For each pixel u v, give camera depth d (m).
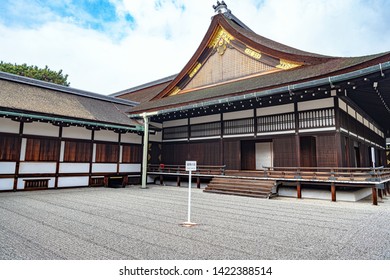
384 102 10.51
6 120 10.03
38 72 26.75
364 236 4.50
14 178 10.13
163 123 15.77
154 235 4.45
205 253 3.62
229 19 15.09
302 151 11.12
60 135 11.52
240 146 12.12
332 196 8.61
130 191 11.17
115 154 13.51
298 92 9.05
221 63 14.74
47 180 11.07
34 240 4.11
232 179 10.95
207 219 5.77
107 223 5.29
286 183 10.09
